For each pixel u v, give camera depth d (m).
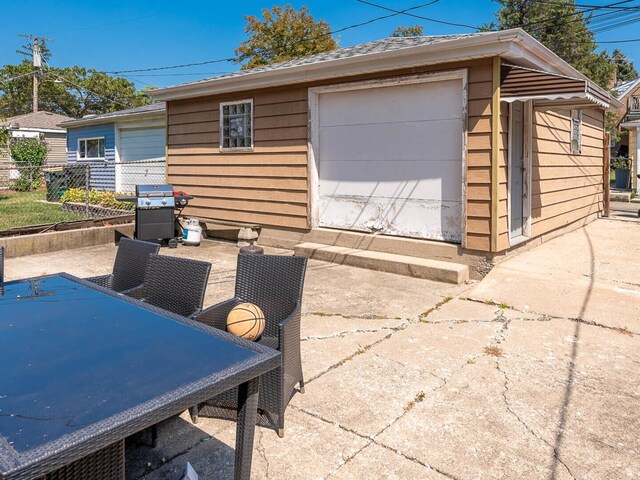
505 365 3.27
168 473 2.18
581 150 8.88
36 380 1.50
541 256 6.14
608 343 3.63
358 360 3.38
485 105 5.39
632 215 11.14
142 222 7.56
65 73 42.62
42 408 1.32
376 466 2.21
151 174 13.07
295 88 7.18
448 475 2.14
